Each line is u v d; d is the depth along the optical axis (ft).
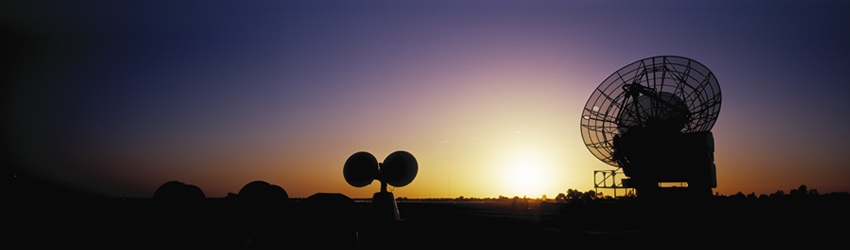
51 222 57.47
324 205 48.16
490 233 74.74
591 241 63.26
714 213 78.23
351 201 49.26
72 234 51.98
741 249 54.44
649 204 83.15
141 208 49.67
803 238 60.49
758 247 55.26
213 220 50.78
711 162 82.28
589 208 95.35
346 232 48.08
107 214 53.47
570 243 62.08
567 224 85.87
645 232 73.20
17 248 46.01
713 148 83.46
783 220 74.59
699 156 81.66
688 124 87.92
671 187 82.64
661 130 86.74
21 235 51.11
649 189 84.33
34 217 59.16
